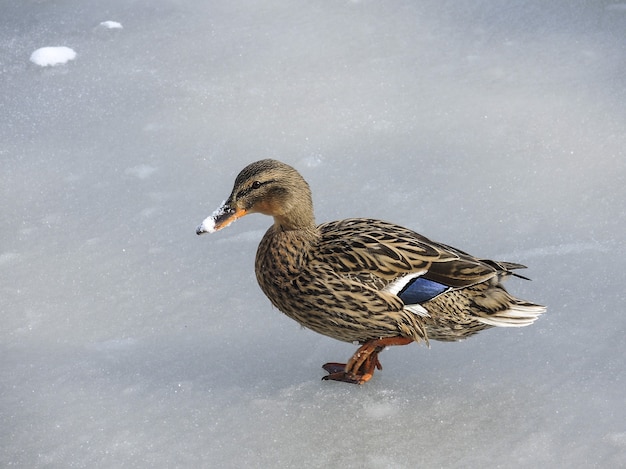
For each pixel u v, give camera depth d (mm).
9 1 12453
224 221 6754
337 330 6699
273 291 6801
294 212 6676
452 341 6891
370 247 6555
